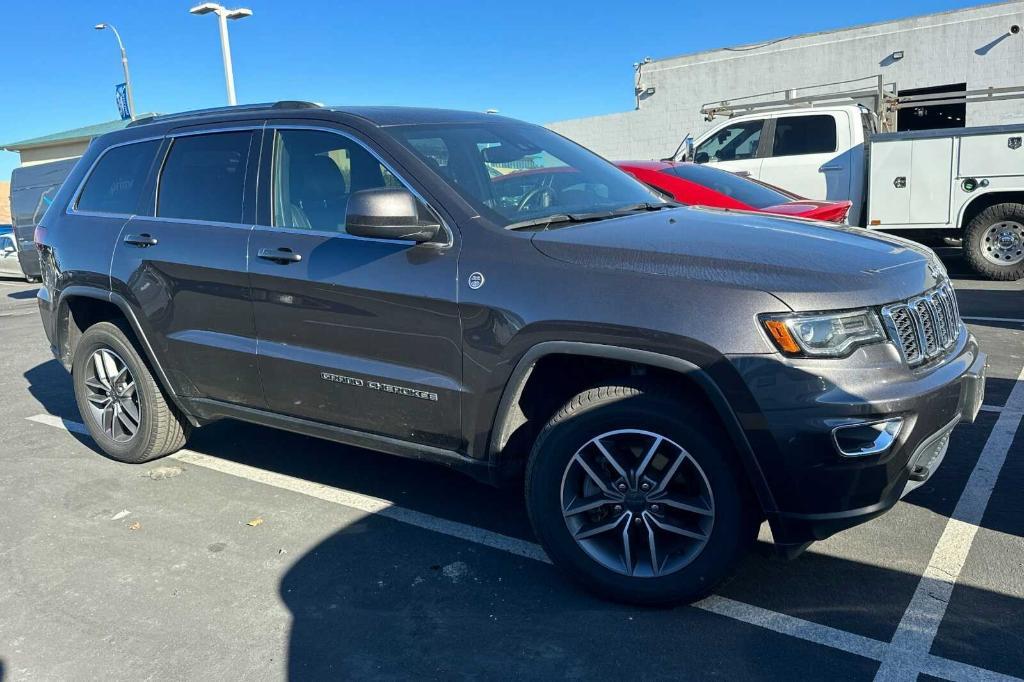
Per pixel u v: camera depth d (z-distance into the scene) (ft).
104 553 12.17
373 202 10.46
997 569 10.64
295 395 12.50
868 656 9.00
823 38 72.28
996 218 32.78
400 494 14.06
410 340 11.00
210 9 56.49
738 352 8.77
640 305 9.26
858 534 11.76
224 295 13.01
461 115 13.73
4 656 9.63
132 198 14.93
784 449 8.75
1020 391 18.19
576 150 14.60
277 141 13.00
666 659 9.11
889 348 8.95
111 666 9.38
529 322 9.90
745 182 24.85
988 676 8.57
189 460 16.12
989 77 66.54
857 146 34.04
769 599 10.21
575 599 10.47
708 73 77.82
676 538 9.93
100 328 15.58
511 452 10.84
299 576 11.30
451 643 9.61
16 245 52.54
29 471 15.81
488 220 10.82
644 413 9.52
